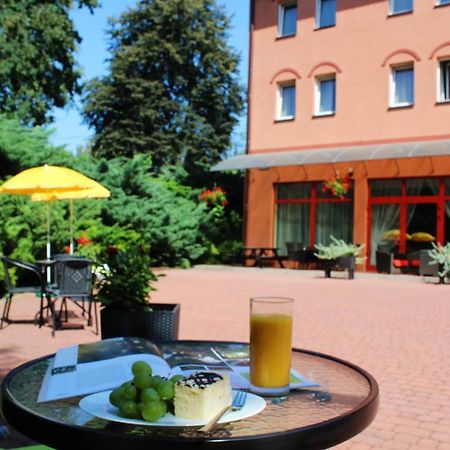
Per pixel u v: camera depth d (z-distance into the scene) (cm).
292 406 200
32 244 1298
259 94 2342
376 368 634
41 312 875
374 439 419
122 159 2231
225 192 2852
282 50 2297
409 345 758
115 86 3559
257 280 1669
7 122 1602
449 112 1938
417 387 560
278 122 2289
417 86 2002
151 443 159
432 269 1641
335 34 2175
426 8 1994
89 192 1107
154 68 3622
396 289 1429
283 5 2338
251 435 166
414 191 1964
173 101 3553
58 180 959
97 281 581
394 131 2038
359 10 2127
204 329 861
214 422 174
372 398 204
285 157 2097
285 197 2252
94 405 190
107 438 163
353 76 2130
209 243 2398
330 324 916
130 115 3544
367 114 2092
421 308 1099
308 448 170
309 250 2028
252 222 2305
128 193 2086
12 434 323
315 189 2181
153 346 272
